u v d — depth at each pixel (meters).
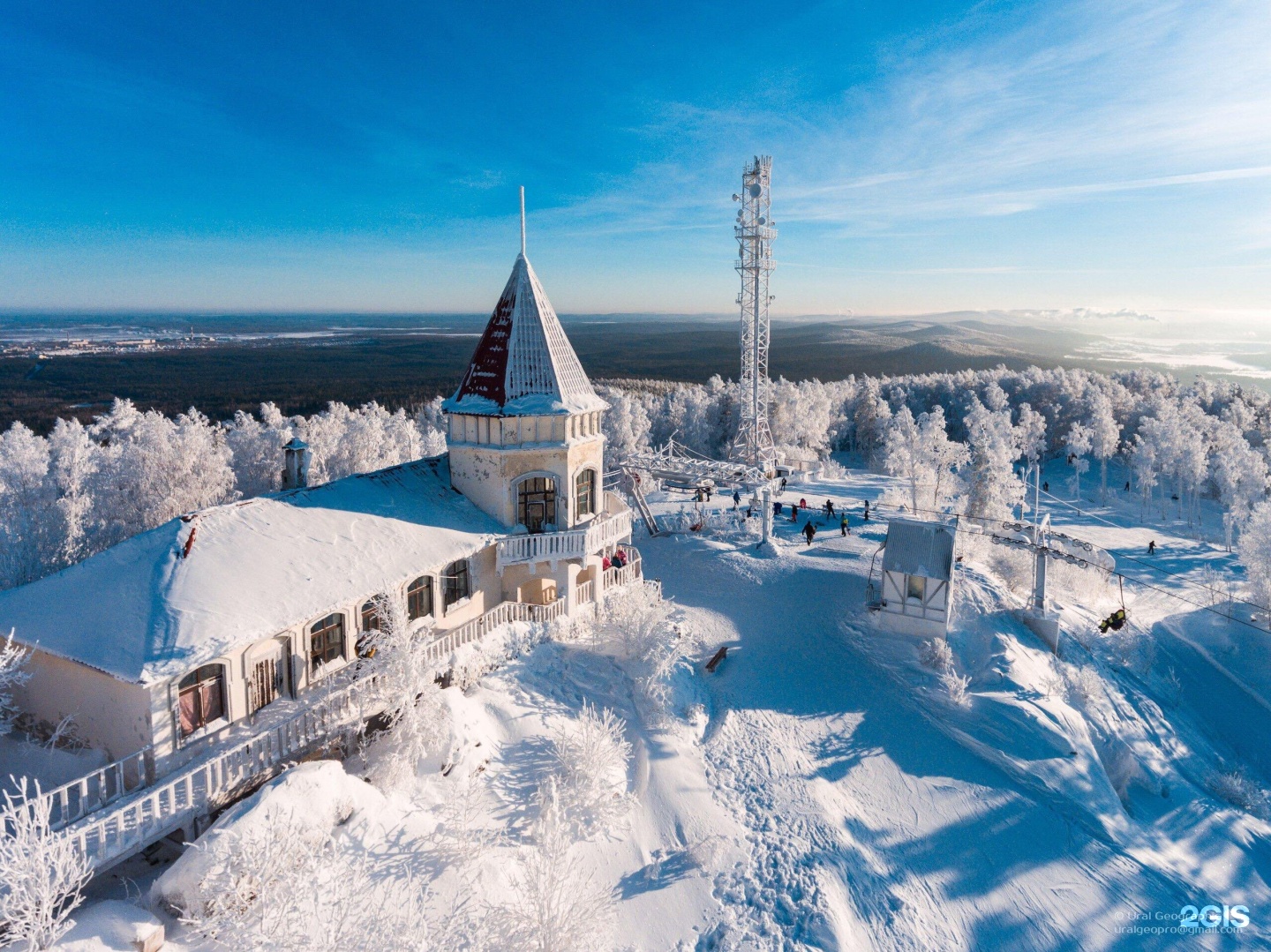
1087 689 30.17
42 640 15.88
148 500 45.66
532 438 25.44
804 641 29.98
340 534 21.09
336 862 13.33
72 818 13.42
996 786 22.56
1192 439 77.56
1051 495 88.44
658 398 123.31
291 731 16.36
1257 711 37.16
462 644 21.22
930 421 83.12
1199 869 22.31
